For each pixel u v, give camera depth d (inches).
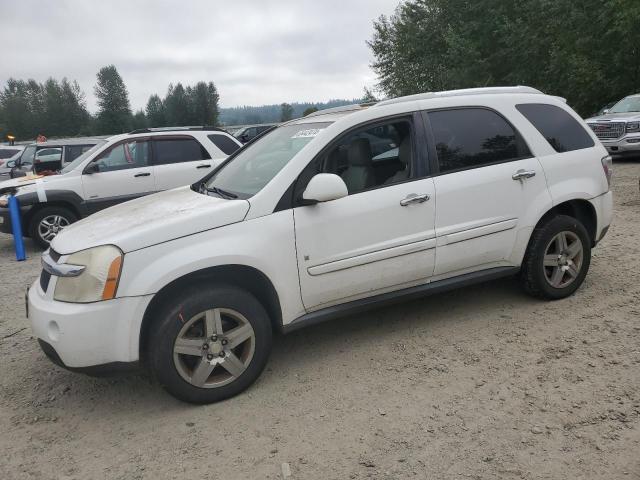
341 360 158.6
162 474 113.3
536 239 179.9
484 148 172.2
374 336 172.9
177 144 371.2
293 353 165.6
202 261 133.2
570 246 186.5
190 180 370.3
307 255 146.5
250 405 137.5
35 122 3548.2
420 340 167.3
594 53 832.9
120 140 358.6
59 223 347.9
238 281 146.2
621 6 764.0
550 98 190.5
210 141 381.4
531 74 954.1
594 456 109.3
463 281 171.2
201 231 136.3
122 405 143.0
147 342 135.1
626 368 141.6
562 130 187.5
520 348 157.0
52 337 129.6
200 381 136.1
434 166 163.6
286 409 134.6
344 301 156.5
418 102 167.0
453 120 170.2
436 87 1207.6
